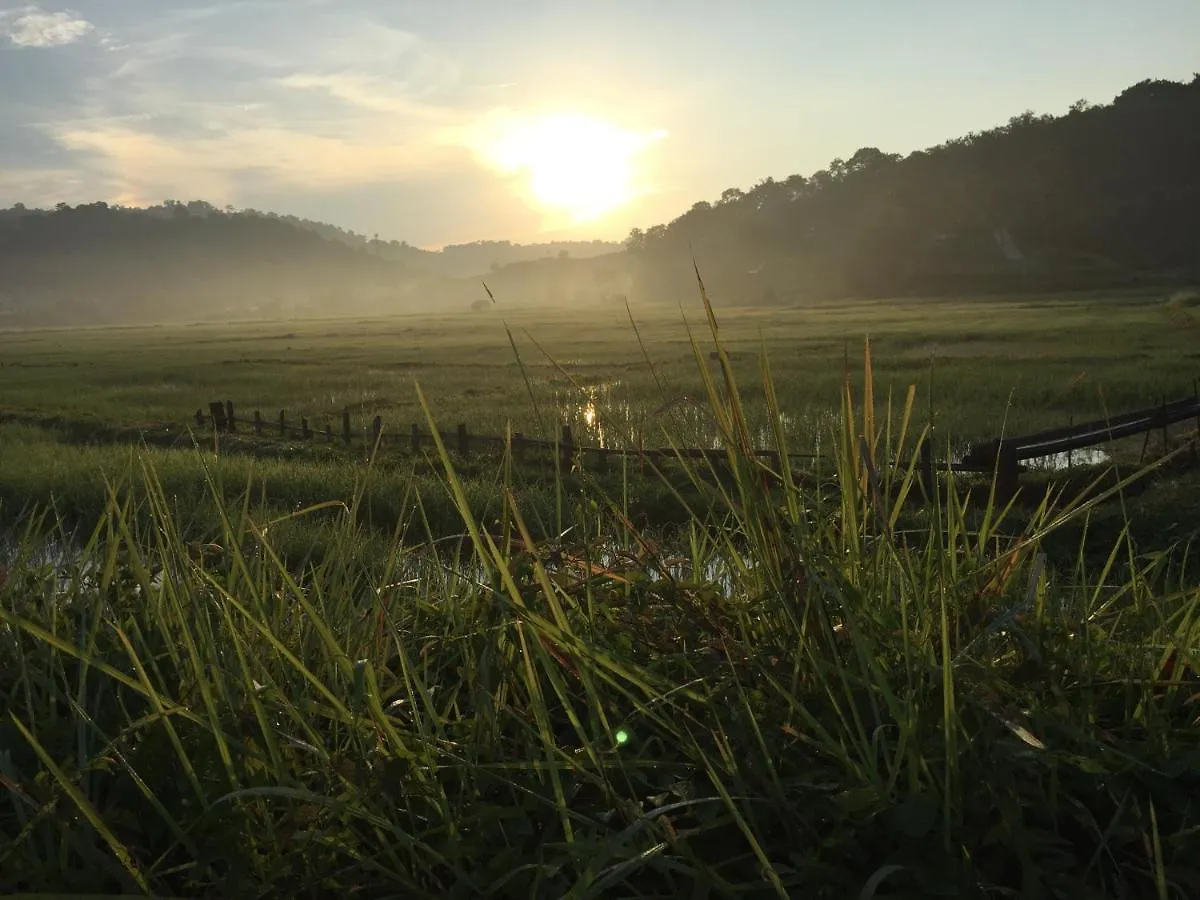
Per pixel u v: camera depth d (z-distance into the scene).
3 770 2.12
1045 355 33.66
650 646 2.58
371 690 2.16
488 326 104.88
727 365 2.51
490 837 2.03
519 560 2.60
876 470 2.48
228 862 1.97
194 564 2.73
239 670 2.47
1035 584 2.32
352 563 3.17
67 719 2.47
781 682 2.32
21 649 2.52
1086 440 11.39
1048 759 1.97
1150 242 164.75
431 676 2.74
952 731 1.92
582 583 2.71
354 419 24.02
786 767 2.13
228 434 21.27
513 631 2.53
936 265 166.88
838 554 2.57
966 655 2.24
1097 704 2.27
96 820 1.89
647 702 2.37
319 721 2.47
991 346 40.72
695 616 2.56
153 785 2.22
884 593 2.48
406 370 43.50
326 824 2.10
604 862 1.80
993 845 1.92
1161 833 1.98
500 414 22.91
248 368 48.19
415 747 2.18
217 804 2.06
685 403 2.71
